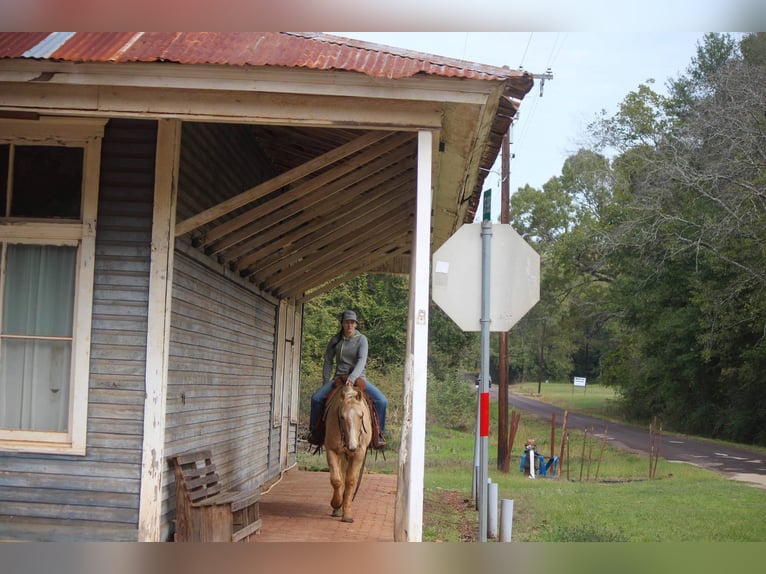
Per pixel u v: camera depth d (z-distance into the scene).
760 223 33.28
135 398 7.84
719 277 37.72
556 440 36.72
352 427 9.37
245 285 11.27
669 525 13.97
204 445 9.35
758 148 32.97
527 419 50.66
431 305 42.97
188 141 8.55
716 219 35.69
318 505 11.42
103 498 7.76
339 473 10.02
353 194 9.63
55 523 7.77
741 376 36.53
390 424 29.86
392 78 6.72
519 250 7.25
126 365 7.88
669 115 50.88
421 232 7.16
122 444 7.80
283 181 7.91
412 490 7.04
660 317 43.66
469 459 25.42
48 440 7.91
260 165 12.27
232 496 8.30
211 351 9.60
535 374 104.06
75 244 8.07
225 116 7.14
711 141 35.75
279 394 14.63
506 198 24.41
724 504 16.98
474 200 12.21
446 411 37.97
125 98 7.14
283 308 14.76
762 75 33.72
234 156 10.52
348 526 9.62
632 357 48.94
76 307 7.98
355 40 8.05
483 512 7.06
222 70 6.82
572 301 62.97
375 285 38.91
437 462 24.45
